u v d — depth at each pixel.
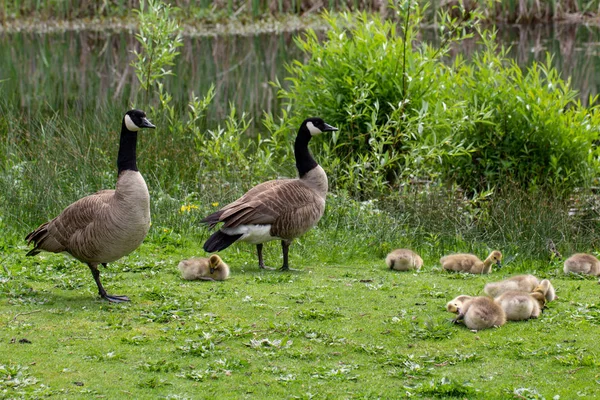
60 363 6.47
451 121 14.07
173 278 9.38
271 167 13.99
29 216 11.45
